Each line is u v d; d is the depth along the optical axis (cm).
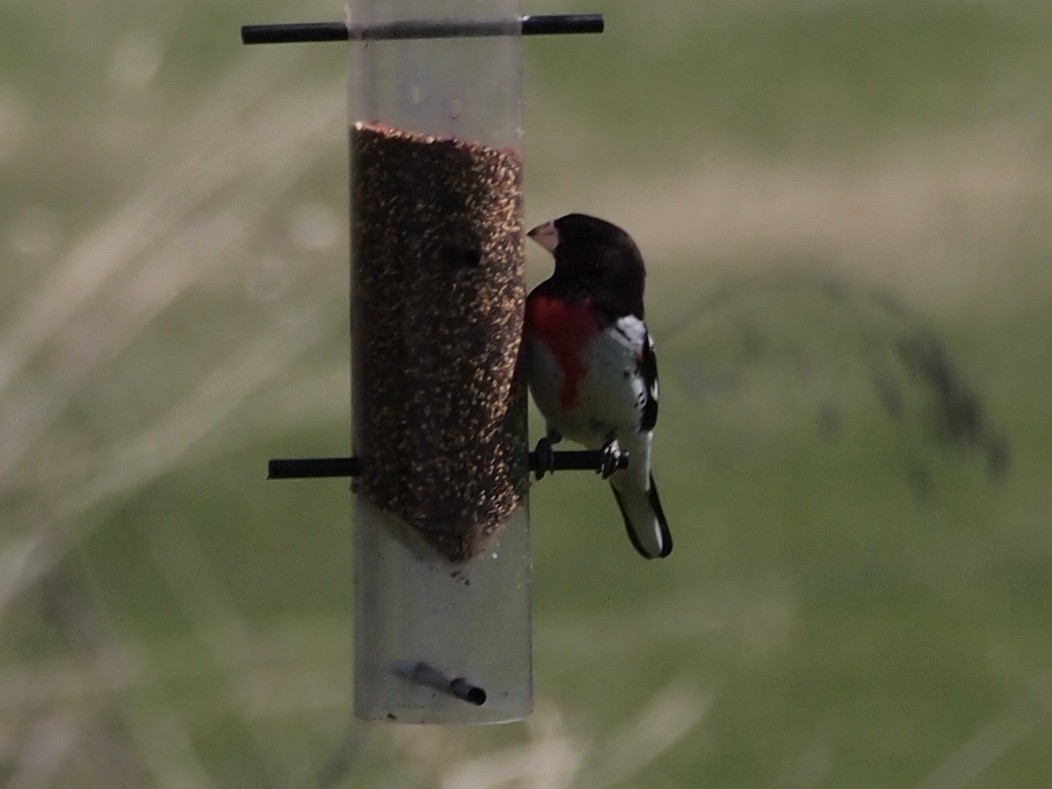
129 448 837
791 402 1520
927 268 1875
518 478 793
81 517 842
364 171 786
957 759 1175
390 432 784
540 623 1247
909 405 954
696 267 1811
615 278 810
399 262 781
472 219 780
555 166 2084
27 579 802
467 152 780
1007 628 1354
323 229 952
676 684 1126
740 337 1293
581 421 813
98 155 1367
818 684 1279
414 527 781
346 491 1433
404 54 778
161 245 846
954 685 1293
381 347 785
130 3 1537
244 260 937
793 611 1334
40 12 1578
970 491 1512
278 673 945
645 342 816
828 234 1928
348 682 941
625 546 1437
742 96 2308
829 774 1212
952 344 1745
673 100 2258
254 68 945
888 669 1305
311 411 1009
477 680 782
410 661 781
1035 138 2209
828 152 2139
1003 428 1580
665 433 1546
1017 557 1437
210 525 1374
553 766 759
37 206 1248
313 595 1288
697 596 1322
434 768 774
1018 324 1777
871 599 1386
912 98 2328
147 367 877
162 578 1085
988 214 2016
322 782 829
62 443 824
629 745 841
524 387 798
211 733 895
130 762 795
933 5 2589
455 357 781
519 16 784
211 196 864
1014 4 2630
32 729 786
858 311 985
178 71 1495
